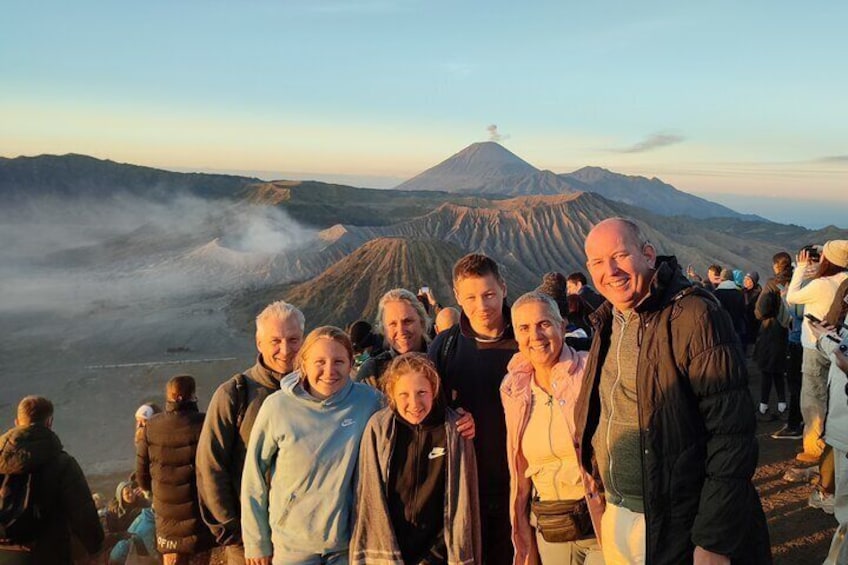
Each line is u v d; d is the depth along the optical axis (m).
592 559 3.62
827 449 5.54
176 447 4.69
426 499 3.62
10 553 4.69
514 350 4.05
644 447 3.00
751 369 12.22
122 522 7.21
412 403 3.57
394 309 4.48
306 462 3.74
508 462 3.90
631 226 3.13
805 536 5.32
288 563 3.76
